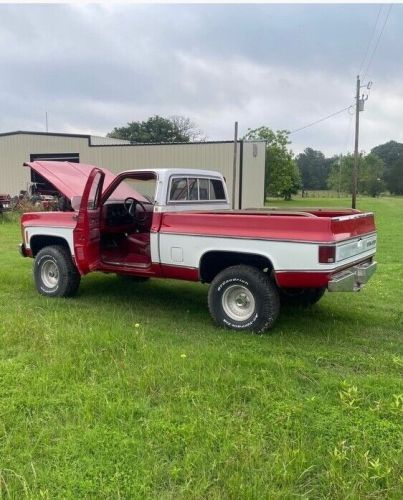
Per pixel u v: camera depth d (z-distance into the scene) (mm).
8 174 31922
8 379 3926
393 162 121562
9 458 2877
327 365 4457
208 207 6680
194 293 7160
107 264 6293
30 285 7465
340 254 4828
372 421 3336
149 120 73125
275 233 4902
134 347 4676
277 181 54469
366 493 2607
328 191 109750
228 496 2576
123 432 3164
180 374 3986
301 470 2770
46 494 2562
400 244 13562
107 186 6707
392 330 5582
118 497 2578
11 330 5020
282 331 5371
